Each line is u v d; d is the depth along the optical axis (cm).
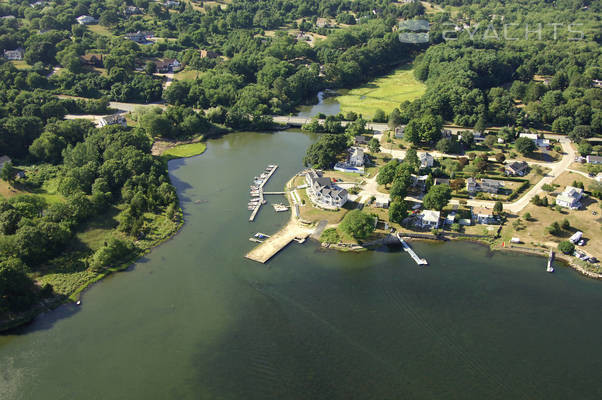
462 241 16000
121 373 10894
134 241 15825
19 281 12638
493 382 10406
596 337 11675
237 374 10788
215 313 12744
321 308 12812
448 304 12875
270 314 12625
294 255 15338
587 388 10269
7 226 14688
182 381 10656
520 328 11975
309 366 10919
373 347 11406
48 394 10381
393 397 10075
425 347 11388
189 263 14925
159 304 13125
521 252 15325
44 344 11731
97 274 14262
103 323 12412
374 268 14612
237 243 16000
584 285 13700
